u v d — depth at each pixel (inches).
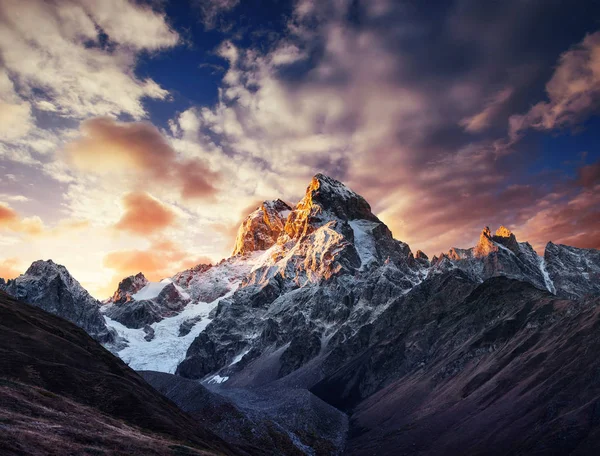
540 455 3727.9
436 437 5137.8
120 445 2266.2
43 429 2081.7
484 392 5605.3
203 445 3216.0
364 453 5516.7
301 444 5757.9
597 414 3816.4
